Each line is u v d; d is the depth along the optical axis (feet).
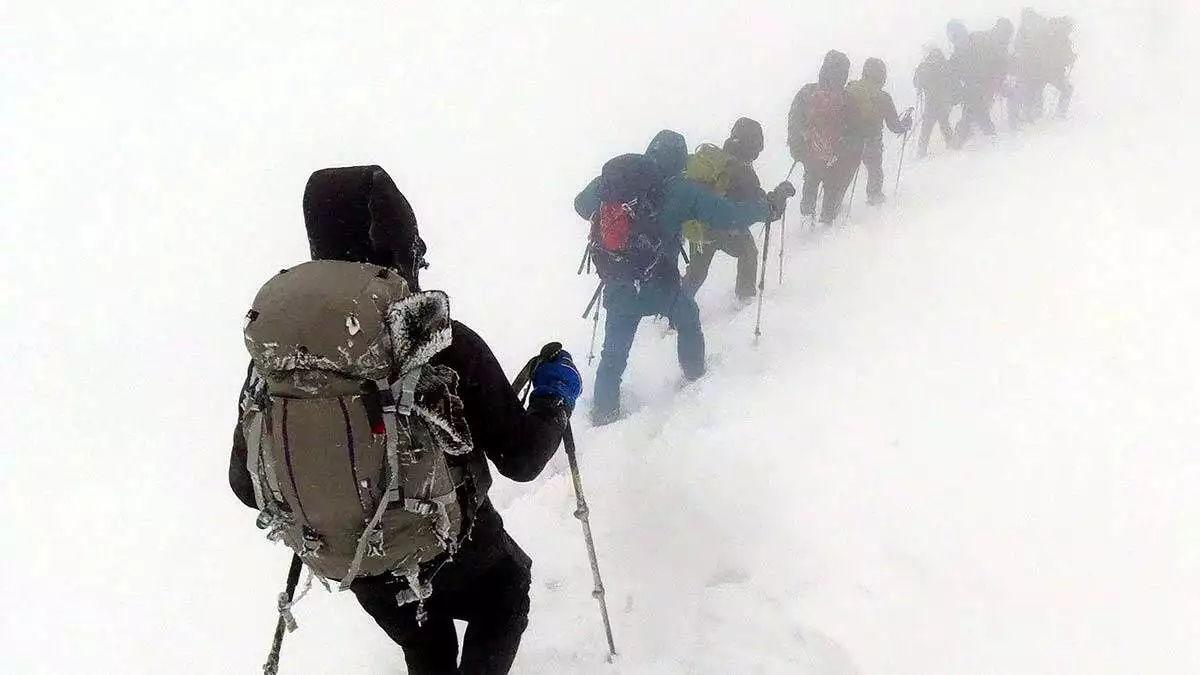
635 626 12.37
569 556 14.15
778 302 25.30
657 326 25.84
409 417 7.32
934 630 11.37
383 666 12.54
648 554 13.83
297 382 7.17
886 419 16.14
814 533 13.12
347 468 7.15
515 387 9.29
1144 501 13.33
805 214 33.60
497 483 17.15
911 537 12.89
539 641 12.30
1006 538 12.76
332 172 8.41
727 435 16.05
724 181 20.56
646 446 17.01
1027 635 11.22
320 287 7.19
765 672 11.10
